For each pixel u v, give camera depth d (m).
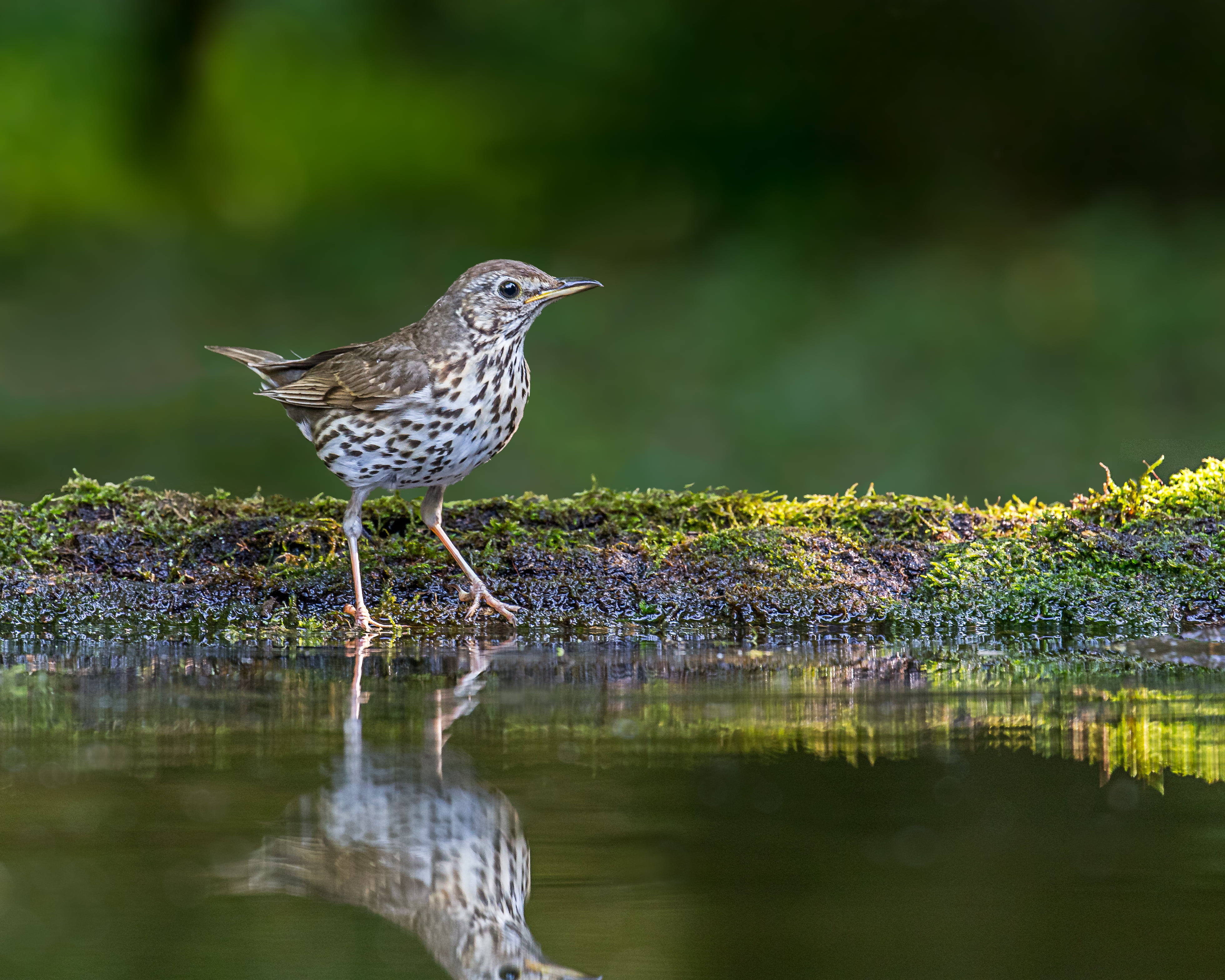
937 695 8.75
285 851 6.54
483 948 5.98
